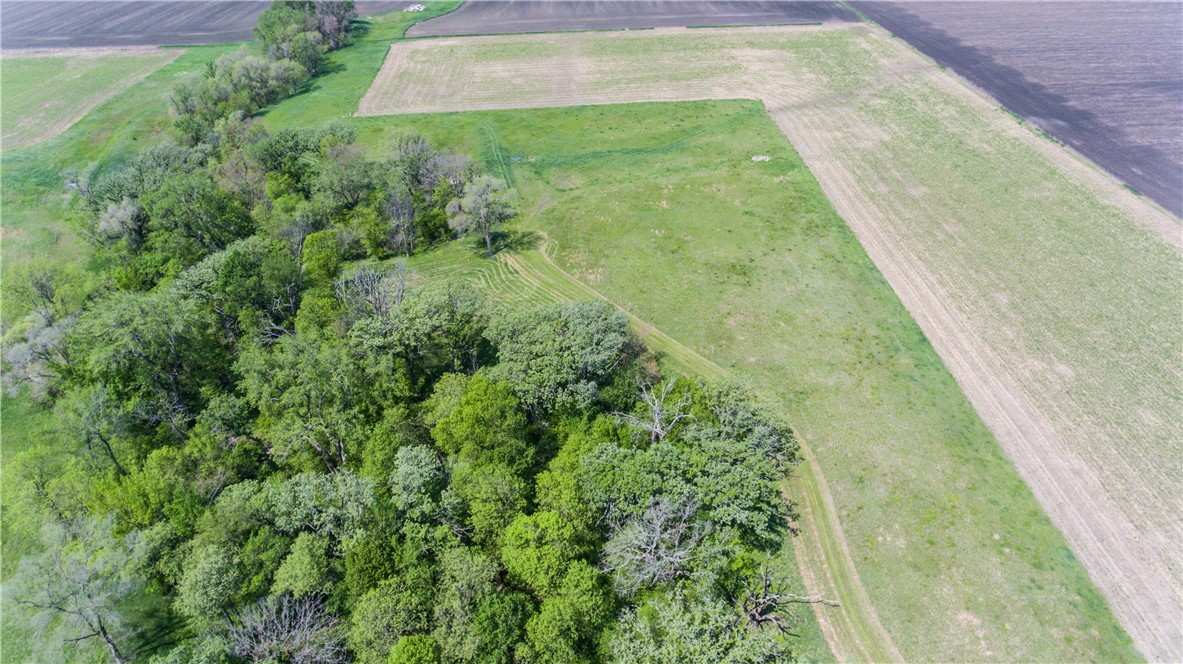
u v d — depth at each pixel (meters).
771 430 61.84
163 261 88.50
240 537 52.50
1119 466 64.62
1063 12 184.38
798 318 83.44
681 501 53.75
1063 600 54.69
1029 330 80.25
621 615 48.88
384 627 45.00
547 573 47.97
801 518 61.78
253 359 67.56
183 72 164.75
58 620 52.22
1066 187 106.00
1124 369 74.56
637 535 51.19
